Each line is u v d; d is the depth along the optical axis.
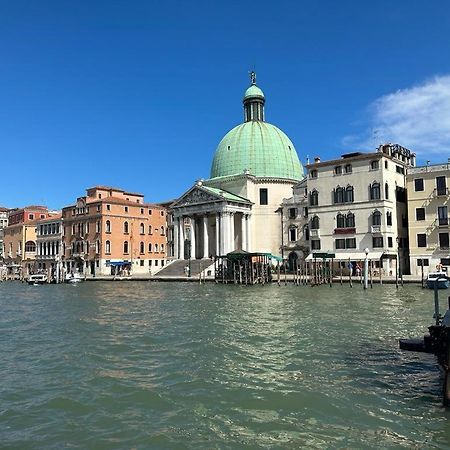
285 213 82.88
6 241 128.62
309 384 14.59
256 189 91.00
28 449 10.37
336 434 10.85
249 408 12.70
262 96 100.56
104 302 43.28
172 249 106.44
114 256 99.00
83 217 102.25
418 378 14.94
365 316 29.36
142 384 15.07
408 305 35.25
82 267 101.81
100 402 13.41
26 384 15.33
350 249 66.94
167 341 22.17
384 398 13.08
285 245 82.31
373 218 65.38
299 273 72.00
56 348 21.11
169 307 37.38
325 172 69.88
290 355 18.59
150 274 87.00
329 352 18.92
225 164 95.25
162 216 108.62
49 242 112.81
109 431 11.32
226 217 85.00
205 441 10.63
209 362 17.78
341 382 14.68
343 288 52.34
